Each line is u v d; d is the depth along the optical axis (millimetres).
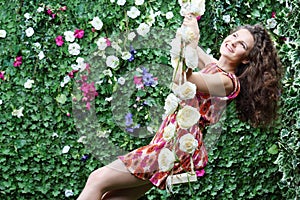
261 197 4113
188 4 2746
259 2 3945
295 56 3436
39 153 4078
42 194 4113
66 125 4090
